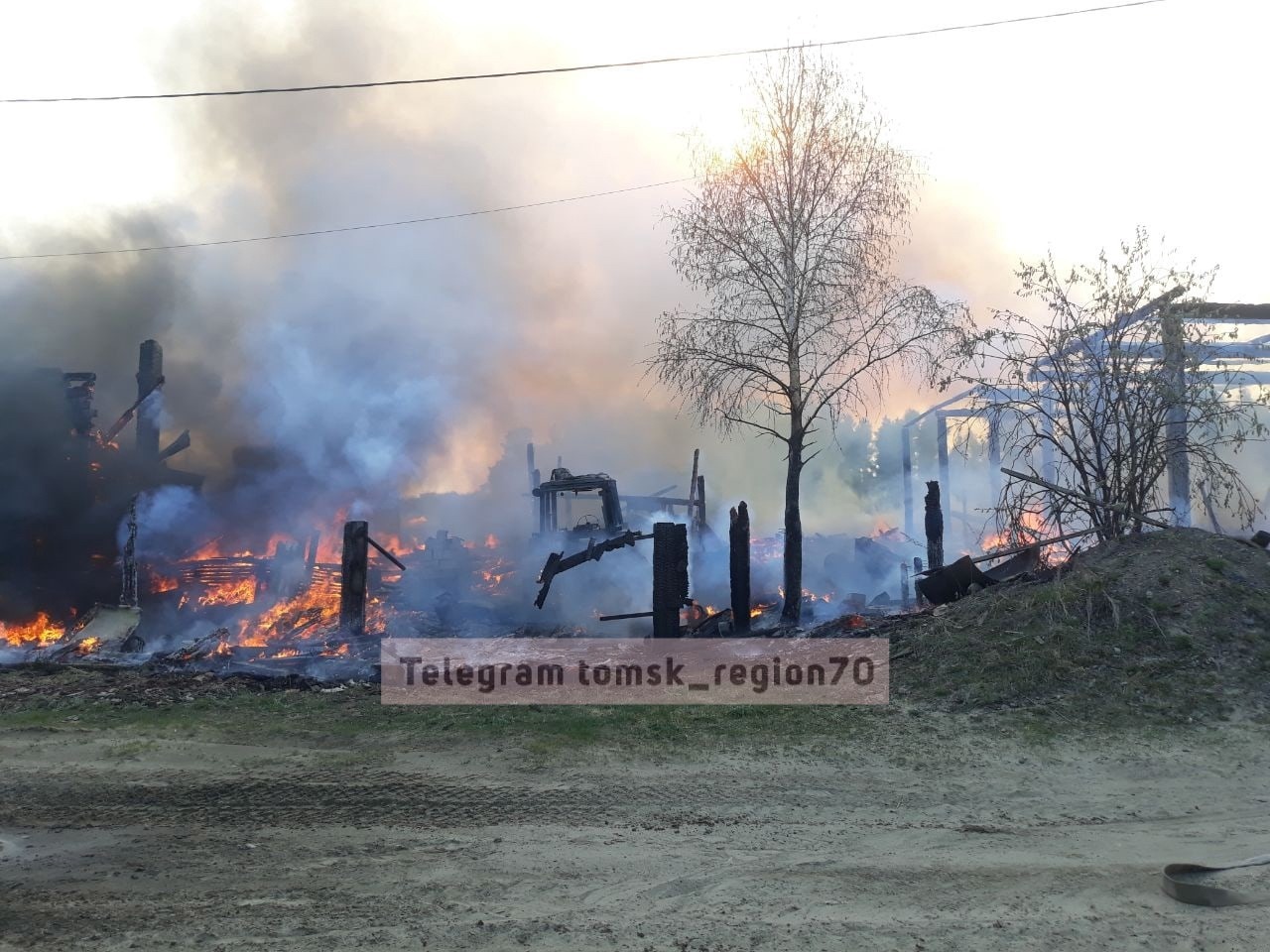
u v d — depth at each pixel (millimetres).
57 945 4461
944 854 5422
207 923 4684
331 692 10828
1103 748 7406
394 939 4445
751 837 5812
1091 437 12859
